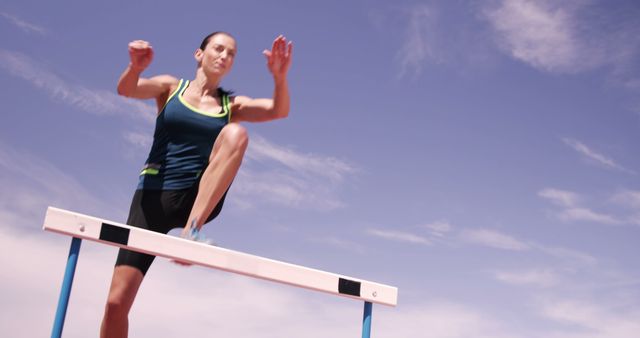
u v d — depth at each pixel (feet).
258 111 10.10
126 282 9.02
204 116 9.68
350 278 8.97
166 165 9.61
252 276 8.36
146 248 7.76
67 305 7.39
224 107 9.96
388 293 9.20
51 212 7.34
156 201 9.59
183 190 9.59
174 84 9.87
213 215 9.53
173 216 9.65
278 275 8.44
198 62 10.16
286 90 9.94
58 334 7.29
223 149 9.14
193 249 8.00
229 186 9.29
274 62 9.69
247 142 9.25
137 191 9.84
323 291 8.82
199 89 9.93
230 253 8.20
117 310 9.04
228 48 9.93
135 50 8.73
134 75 8.98
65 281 7.43
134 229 7.72
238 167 9.20
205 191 8.98
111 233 7.60
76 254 7.54
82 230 7.47
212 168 9.09
